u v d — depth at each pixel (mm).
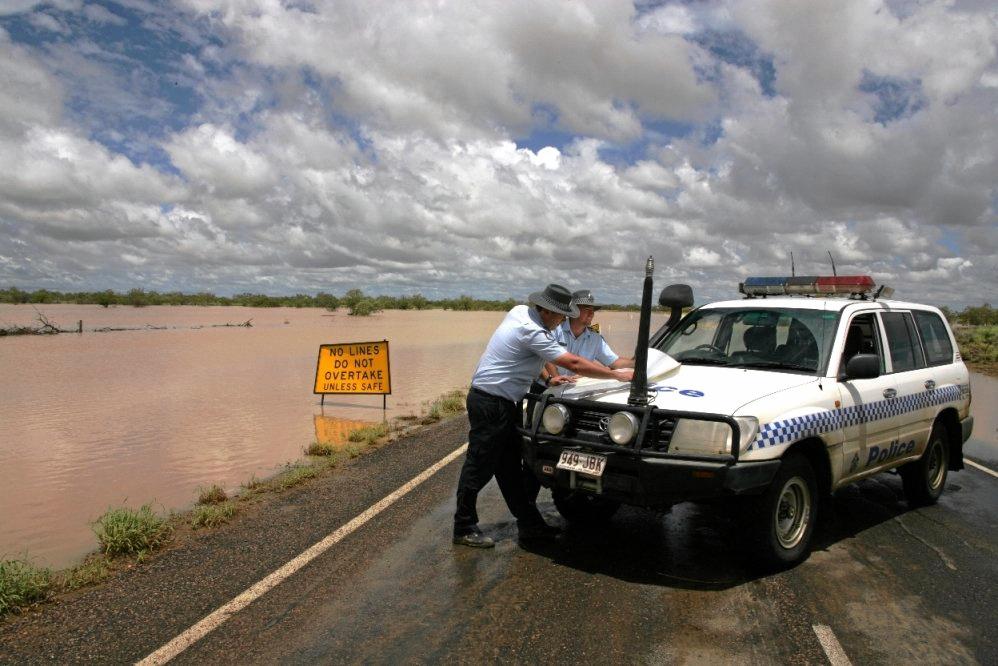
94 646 3756
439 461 8320
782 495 4816
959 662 3617
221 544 5422
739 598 4406
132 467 8328
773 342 5785
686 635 3889
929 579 4754
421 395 14945
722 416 4461
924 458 6473
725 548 5375
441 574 4766
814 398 5082
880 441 5758
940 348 7059
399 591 4465
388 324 48844
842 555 5230
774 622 4062
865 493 7137
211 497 6691
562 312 5176
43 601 4387
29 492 7270
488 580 4660
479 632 3900
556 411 4961
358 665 3529
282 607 4223
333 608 4203
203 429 10742
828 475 5254
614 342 29734
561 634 3883
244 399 13945
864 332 5992
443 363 21750
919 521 6137
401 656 3625
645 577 4750
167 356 22969
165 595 4434
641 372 4734
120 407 12805
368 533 5629
